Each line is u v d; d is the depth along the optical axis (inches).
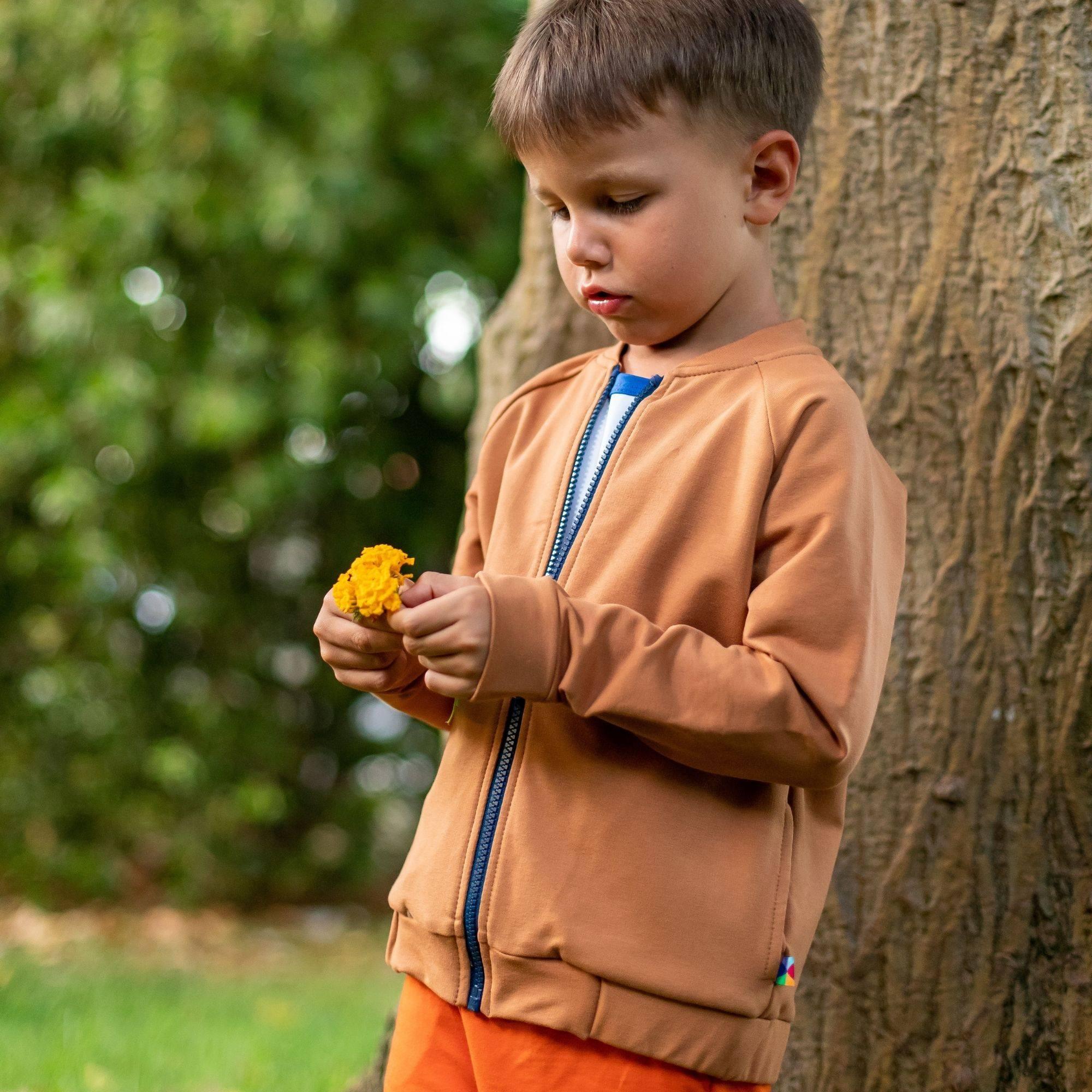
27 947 211.5
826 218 89.7
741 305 59.4
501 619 51.6
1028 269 84.1
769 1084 56.6
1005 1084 82.4
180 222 219.0
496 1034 55.7
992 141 85.5
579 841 54.2
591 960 52.7
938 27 87.0
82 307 215.3
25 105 230.5
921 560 85.7
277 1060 136.6
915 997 84.0
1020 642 83.7
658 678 51.5
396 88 226.4
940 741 84.7
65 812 240.2
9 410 221.5
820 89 62.5
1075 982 81.7
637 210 55.2
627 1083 53.3
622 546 56.5
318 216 210.8
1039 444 83.5
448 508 253.1
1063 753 82.6
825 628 52.2
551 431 63.8
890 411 86.9
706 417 57.2
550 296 110.7
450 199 234.4
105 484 225.1
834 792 60.1
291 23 214.2
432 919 57.0
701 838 54.0
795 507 53.7
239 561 248.2
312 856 250.2
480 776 57.7
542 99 54.8
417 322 232.2
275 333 226.5
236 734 244.1
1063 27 84.0
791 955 55.0
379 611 52.9
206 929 231.3
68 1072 127.4
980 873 83.7
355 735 259.0
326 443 238.7
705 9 55.9
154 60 213.9
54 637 241.0
